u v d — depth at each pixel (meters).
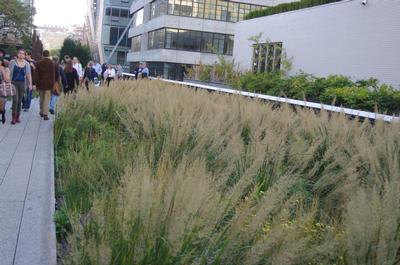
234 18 55.31
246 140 7.19
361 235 3.40
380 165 5.50
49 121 13.07
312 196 5.21
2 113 12.07
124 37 79.81
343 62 17.69
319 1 20.19
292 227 3.41
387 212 3.55
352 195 4.50
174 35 53.94
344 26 17.80
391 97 12.33
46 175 7.12
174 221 3.27
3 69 11.87
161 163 4.90
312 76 17.48
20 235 4.80
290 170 5.59
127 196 3.54
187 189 3.43
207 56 54.28
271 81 18.61
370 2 16.47
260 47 24.25
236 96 10.36
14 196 6.05
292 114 8.23
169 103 8.05
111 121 9.89
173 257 3.16
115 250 3.22
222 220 3.60
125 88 12.26
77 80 16.25
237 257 3.29
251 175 4.50
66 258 3.77
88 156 6.61
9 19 59.72
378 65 15.92
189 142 6.20
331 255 3.54
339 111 8.23
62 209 5.18
